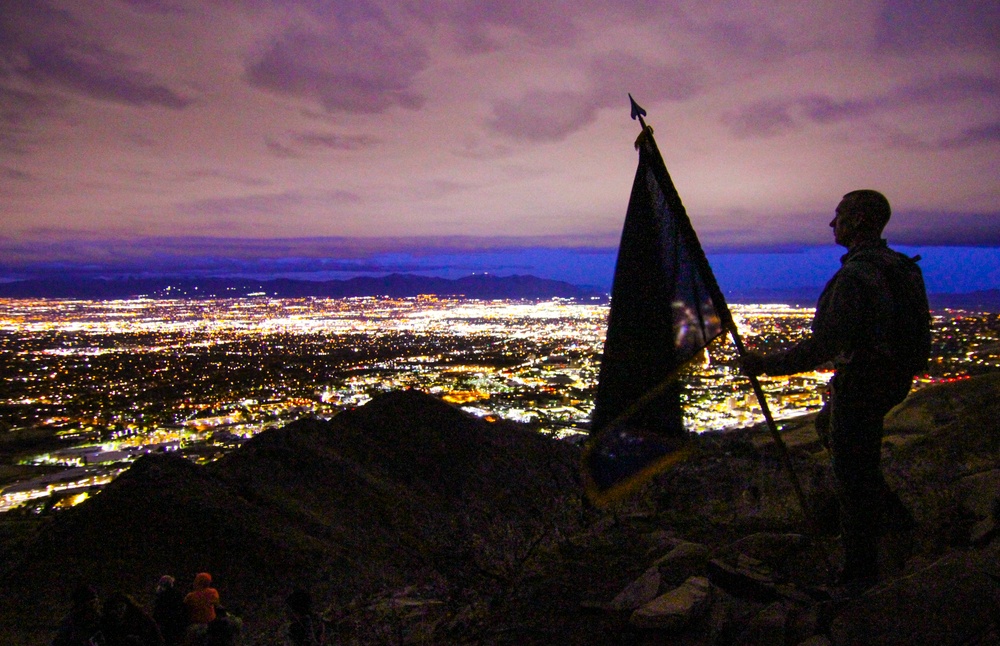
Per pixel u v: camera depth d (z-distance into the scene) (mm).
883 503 2449
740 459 5766
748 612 2436
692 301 2502
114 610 3934
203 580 4398
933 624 1974
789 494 4172
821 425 2742
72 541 5430
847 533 2506
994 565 2145
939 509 3154
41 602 4727
